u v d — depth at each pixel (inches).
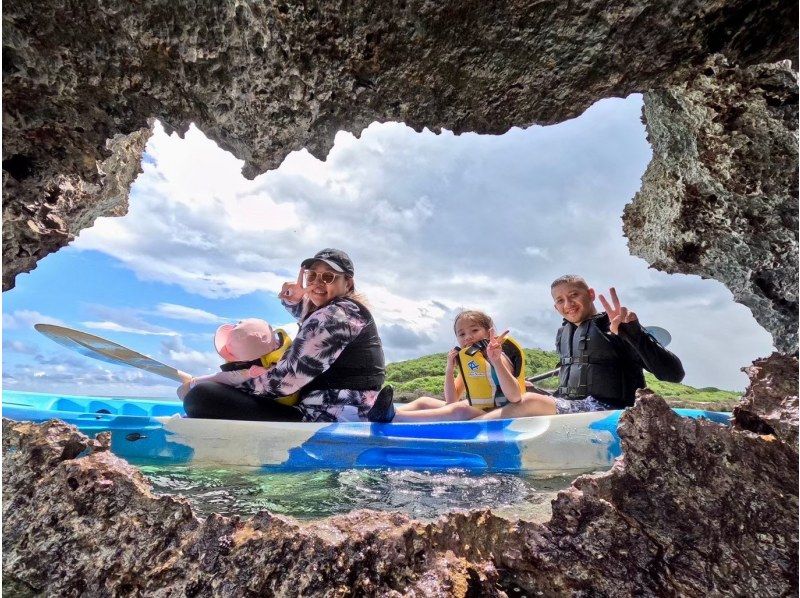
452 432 105.1
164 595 49.1
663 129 118.3
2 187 71.7
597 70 63.6
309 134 68.9
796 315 115.9
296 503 76.0
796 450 57.1
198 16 54.5
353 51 58.4
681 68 66.3
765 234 110.2
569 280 147.5
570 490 57.9
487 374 129.8
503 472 98.0
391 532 51.7
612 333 132.5
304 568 48.3
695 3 57.4
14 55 58.8
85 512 56.8
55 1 54.2
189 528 54.2
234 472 93.7
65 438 65.6
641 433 59.6
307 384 112.3
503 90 65.3
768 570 50.4
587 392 134.8
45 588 52.7
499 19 56.8
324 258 119.3
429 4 54.3
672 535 53.7
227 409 110.5
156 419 102.9
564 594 51.3
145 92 62.9
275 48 56.9
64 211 85.3
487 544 55.6
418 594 47.4
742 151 103.3
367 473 93.5
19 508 59.5
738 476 56.1
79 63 59.8
